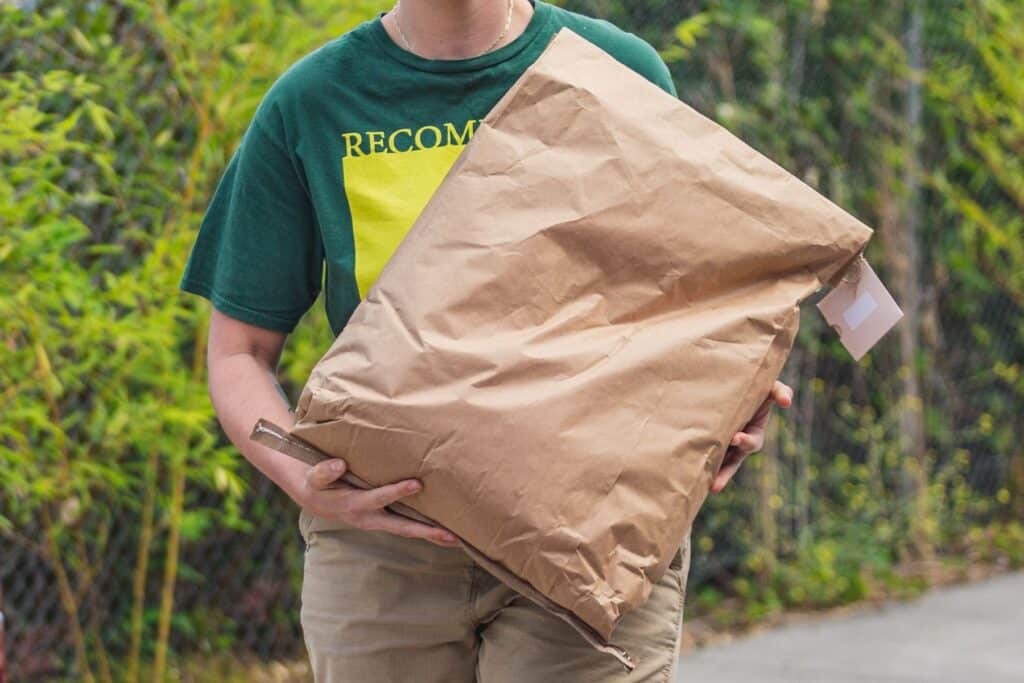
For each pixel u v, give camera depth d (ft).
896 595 23.11
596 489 6.99
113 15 14.96
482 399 6.96
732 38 21.77
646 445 7.07
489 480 6.95
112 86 14.92
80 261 15.17
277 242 8.42
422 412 6.95
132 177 14.99
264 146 8.29
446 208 7.36
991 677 18.74
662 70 8.55
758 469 22.50
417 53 8.09
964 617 21.88
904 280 24.56
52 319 13.93
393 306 7.18
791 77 22.62
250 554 18.12
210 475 15.57
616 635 8.09
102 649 16.31
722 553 22.66
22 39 14.53
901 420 24.79
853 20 23.50
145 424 14.44
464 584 8.22
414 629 8.32
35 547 15.30
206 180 15.14
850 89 23.54
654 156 7.38
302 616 8.73
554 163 7.38
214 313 8.67
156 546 17.10
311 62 8.17
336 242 8.09
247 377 8.46
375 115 8.08
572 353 7.09
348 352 7.18
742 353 7.31
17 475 13.51
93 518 16.35
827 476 23.98
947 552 25.64
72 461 14.73
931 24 24.80
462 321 7.09
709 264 7.32
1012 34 24.56
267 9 14.61
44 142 13.24
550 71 7.56
